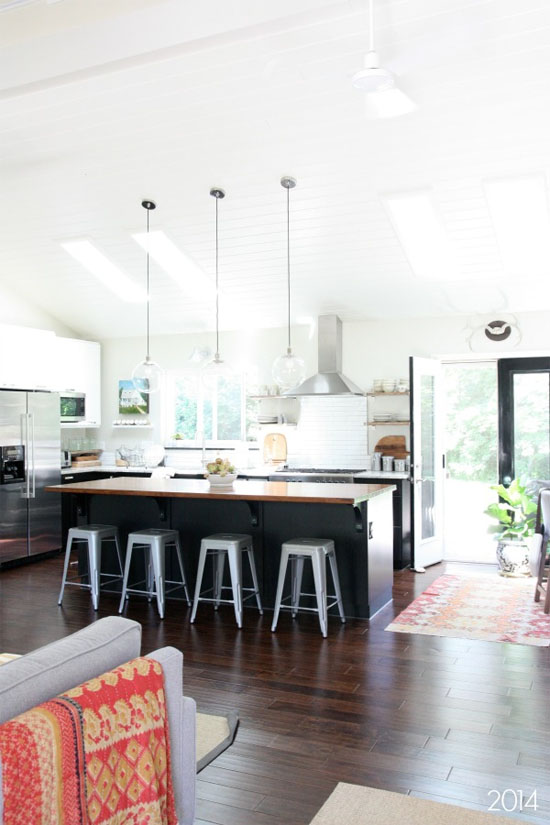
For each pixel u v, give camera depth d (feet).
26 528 22.29
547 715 10.37
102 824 5.41
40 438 22.91
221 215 18.84
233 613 16.24
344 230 19.03
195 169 16.94
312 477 22.36
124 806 5.67
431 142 15.17
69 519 25.08
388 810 7.84
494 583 19.13
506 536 20.95
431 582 19.35
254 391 25.39
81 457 27.22
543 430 22.17
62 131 15.62
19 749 4.83
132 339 28.35
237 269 21.75
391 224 18.56
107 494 17.99
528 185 17.29
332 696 11.11
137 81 13.58
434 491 22.39
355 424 24.32
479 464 23.12
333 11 11.25
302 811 7.86
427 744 9.45
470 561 22.33
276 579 16.80
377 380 23.31
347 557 15.89
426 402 22.17
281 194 17.67
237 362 26.37
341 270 21.17
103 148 16.30
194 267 22.65
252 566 16.31
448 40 11.91
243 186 17.46
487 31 11.75
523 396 22.40
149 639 14.19
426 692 11.26
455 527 23.40
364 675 12.03
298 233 19.38
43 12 11.69
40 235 21.26
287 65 12.85
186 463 27.17
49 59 11.87
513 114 14.07
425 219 19.27
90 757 5.35
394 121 14.61
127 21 11.32
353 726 10.00
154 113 14.70
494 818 7.66
